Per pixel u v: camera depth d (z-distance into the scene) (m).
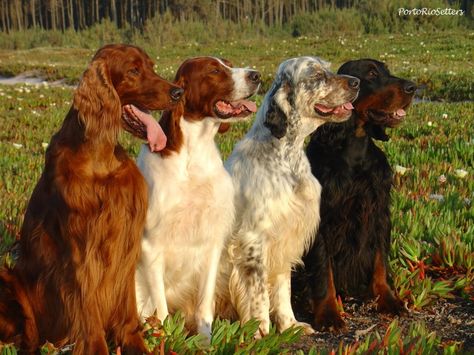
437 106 20.00
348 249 7.21
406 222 8.93
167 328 5.83
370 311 7.32
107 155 5.39
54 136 5.59
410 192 10.31
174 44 65.25
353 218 7.13
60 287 5.33
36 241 5.38
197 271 6.40
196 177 6.12
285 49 49.31
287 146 6.78
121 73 5.61
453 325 6.74
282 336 6.09
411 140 15.31
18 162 13.07
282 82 6.93
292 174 6.73
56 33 81.50
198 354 5.62
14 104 24.27
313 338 6.66
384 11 62.84
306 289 7.18
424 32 57.75
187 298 6.62
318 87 6.76
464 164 12.66
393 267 7.91
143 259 6.10
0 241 8.07
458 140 13.92
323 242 7.05
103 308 5.52
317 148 7.31
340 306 7.15
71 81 38.06
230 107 6.35
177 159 6.08
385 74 7.42
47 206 5.33
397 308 7.09
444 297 7.43
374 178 7.17
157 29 72.69
